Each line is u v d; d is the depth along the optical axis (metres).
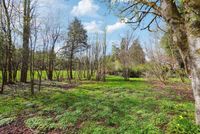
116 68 55.28
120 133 8.98
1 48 20.66
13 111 13.37
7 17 19.20
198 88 7.54
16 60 27.45
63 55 44.03
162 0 8.22
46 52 37.81
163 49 28.89
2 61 20.34
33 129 10.48
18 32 20.95
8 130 10.62
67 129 10.07
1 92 18.80
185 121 8.45
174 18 7.86
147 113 11.18
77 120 10.99
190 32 7.55
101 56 44.81
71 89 22.61
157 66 30.19
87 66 45.62
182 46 7.85
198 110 7.66
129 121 10.09
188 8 7.36
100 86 25.95
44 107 13.91
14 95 18.09
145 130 8.77
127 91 20.67
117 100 15.14
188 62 7.78
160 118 9.91
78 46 47.66
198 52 7.43
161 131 8.54
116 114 11.42
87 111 12.38
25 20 20.25
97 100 15.26
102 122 10.55
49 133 9.98
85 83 32.00
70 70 44.84
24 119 11.86
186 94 18.81
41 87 23.92
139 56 48.69
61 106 13.84
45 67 38.25
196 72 7.52
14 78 27.41
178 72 26.42
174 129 8.23
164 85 26.91
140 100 15.02
